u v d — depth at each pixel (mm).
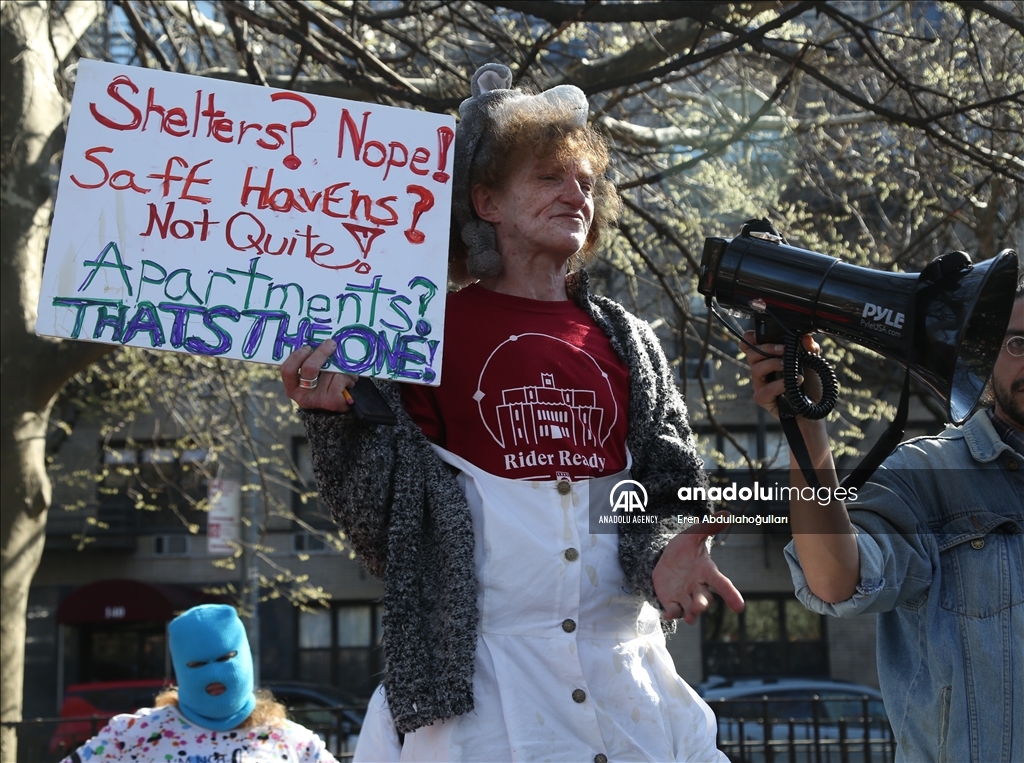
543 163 2262
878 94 9289
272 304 2135
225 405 12445
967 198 7363
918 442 2414
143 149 2176
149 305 2113
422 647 2033
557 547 2111
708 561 2012
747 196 7996
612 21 5777
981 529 2270
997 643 2197
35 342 6801
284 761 3279
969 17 6090
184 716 3293
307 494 10969
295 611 19969
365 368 2113
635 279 8891
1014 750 2148
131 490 13445
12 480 6707
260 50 8961
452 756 2016
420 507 2102
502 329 2229
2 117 6938
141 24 7461
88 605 19469
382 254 2178
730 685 13586
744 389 10219
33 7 7168
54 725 7320
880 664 2389
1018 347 2299
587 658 2111
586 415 2195
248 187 2186
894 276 1939
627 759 2076
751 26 7734
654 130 8461
